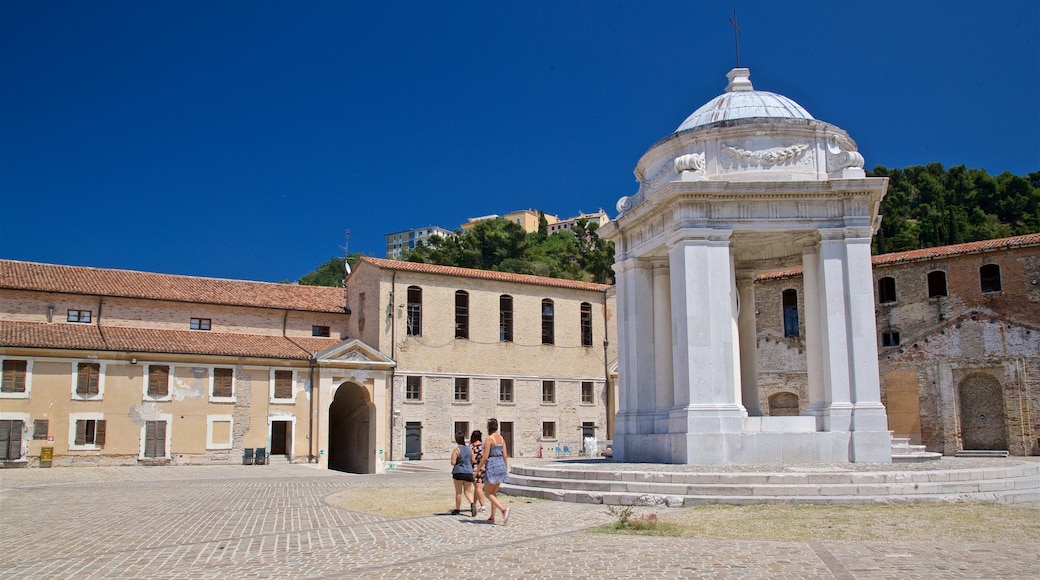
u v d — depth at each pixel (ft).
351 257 426.92
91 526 59.31
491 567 38.60
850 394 80.74
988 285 149.28
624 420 94.84
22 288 153.17
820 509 54.90
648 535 47.03
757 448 78.23
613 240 101.40
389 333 176.65
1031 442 141.08
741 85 98.89
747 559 39.29
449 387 182.60
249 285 185.26
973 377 150.00
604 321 207.92
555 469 72.54
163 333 162.50
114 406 148.56
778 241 94.22
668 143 89.40
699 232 82.58
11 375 140.87
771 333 172.65
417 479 119.75
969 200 310.04
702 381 80.02
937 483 59.77
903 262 158.20
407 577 36.83
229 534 53.47
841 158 85.15
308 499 80.02
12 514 68.90
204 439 155.12
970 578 34.65
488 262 342.64
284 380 164.25
